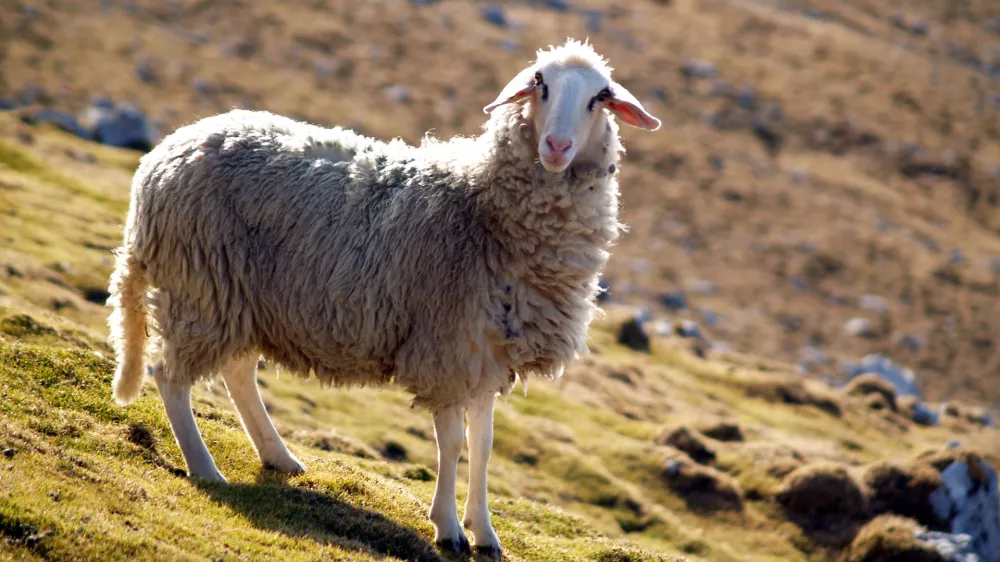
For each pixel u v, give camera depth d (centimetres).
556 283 857
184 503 816
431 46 9288
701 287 6975
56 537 666
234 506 842
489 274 844
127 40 8062
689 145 8794
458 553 884
